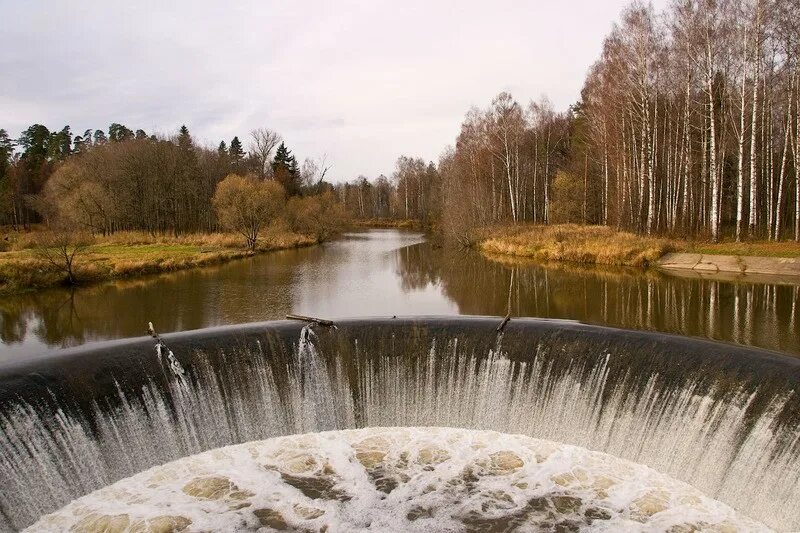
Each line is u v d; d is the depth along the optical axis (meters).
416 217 106.75
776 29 31.92
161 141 70.44
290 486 10.84
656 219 42.19
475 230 51.12
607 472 11.12
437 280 31.34
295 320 14.22
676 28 37.03
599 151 49.59
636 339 11.91
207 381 12.52
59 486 10.22
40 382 10.41
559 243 38.38
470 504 10.20
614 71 42.34
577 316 21.23
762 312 20.20
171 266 36.31
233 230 53.09
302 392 13.49
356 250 51.75
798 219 31.14
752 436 9.79
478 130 62.41
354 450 12.26
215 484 10.90
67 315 22.92
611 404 11.86
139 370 11.71
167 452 11.87
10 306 24.69
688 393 10.80
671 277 28.30
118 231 62.62
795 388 9.38
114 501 10.30
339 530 9.52
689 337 11.66
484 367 13.34
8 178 76.12
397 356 13.79
